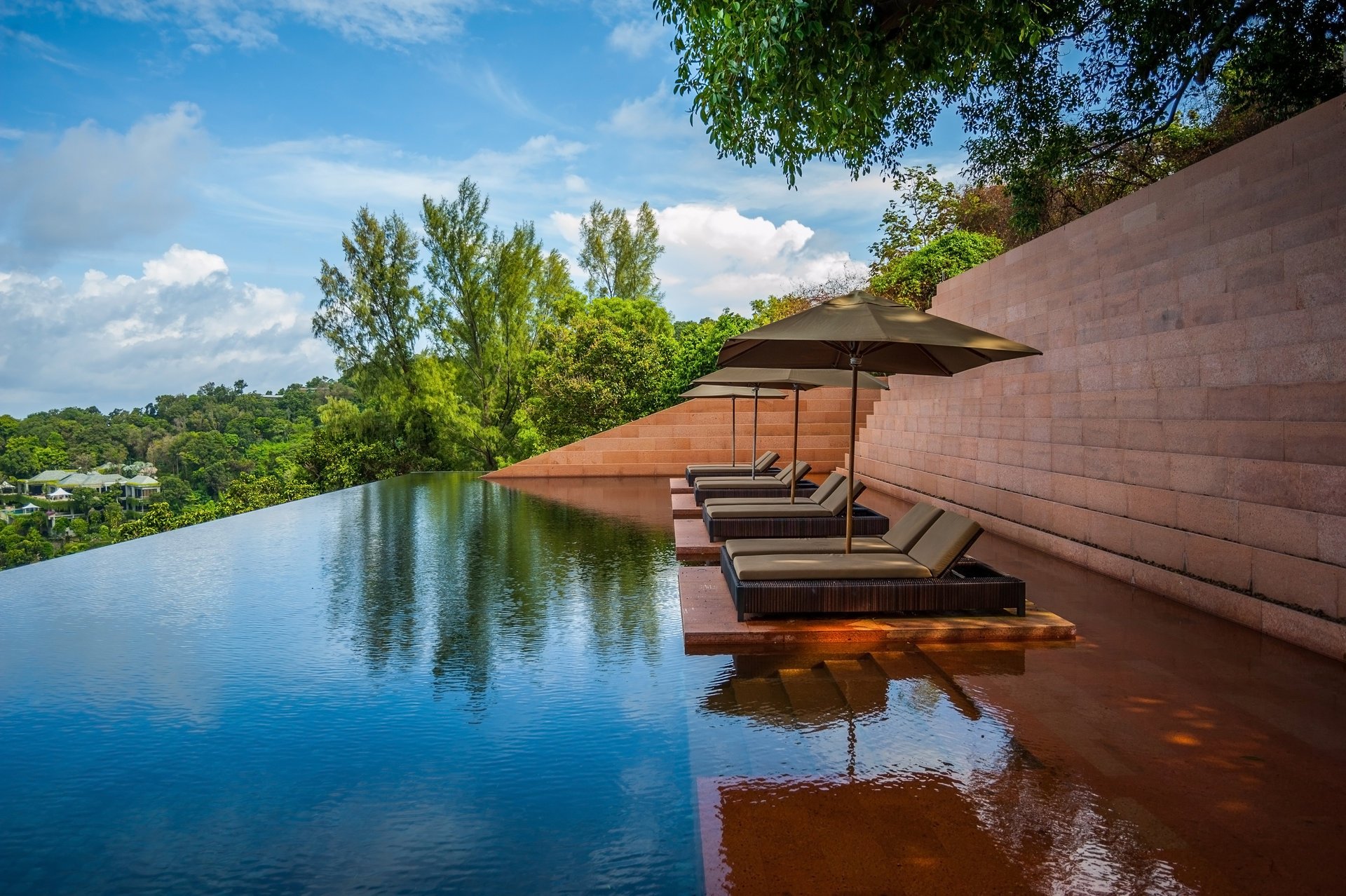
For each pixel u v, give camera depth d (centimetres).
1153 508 675
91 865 268
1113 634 540
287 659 493
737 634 516
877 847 275
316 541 955
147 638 541
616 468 1788
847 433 1745
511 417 2867
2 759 351
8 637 546
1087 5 954
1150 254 686
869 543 652
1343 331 482
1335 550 488
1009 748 358
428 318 2664
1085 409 784
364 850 276
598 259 4025
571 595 660
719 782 326
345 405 2698
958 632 524
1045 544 846
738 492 1124
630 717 396
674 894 248
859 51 662
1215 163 602
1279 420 535
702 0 679
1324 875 256
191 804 310
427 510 1241
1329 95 870
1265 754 350
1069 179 1177
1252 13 845
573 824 293
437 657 496
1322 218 498
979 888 249
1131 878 255
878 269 2125
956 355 640
